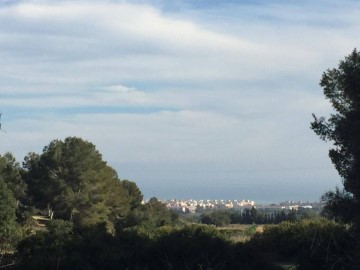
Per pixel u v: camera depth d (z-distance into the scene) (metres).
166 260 19.59
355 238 18.14
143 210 65.88
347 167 17.30
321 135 17.86
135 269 19.31
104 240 21.17
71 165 59.59
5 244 26.11
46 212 61.38
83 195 58.56
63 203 57.88
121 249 20.28
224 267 19.66
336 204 17.36
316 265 19.52
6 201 31.48
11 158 64.81
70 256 20.02
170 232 22.31
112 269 19.58
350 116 17.11
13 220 29.78
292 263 20.45
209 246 20.02
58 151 60.06
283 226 21.70
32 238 21.73
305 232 20.34
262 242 21.28
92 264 19.73
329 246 19.09
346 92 17.47
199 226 22.67
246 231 24.80
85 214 58.59
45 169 59.59
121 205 64.50
